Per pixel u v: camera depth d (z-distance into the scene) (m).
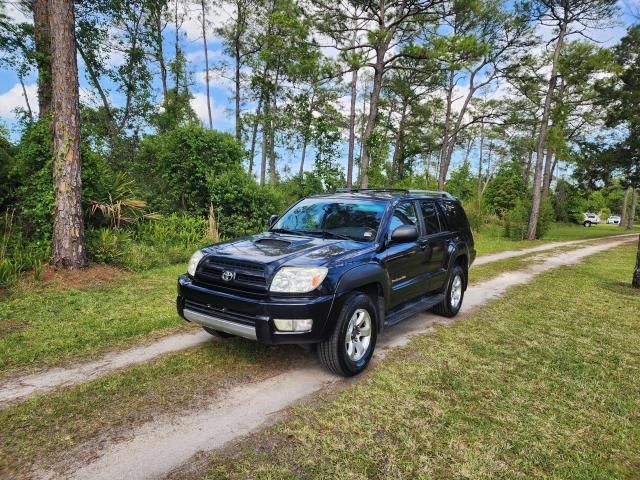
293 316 3.43
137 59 19.83
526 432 3.07
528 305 7.15
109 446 2.79
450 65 19.39
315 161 24.17
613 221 71.06
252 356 4.36
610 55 24.97
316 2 20.80
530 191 45.09
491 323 5.94
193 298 3.94
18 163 9.06
